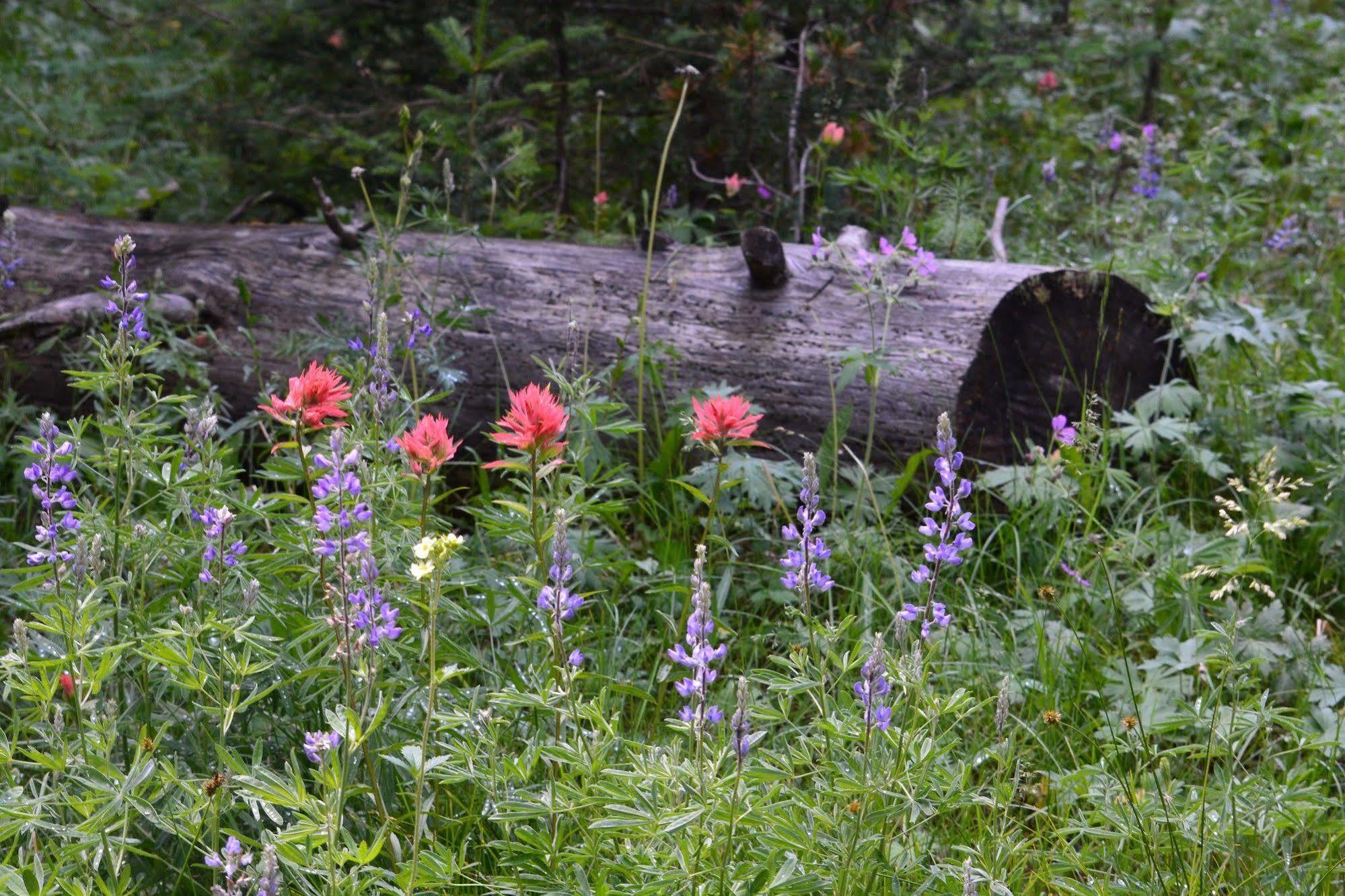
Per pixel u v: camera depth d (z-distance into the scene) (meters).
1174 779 2.74
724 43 5.32
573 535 3.23
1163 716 2.88
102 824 1.86
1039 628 3.00
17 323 3.88
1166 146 5.92
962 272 4.00
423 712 2.31
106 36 9.11
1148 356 4.21
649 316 4.07
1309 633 3.29
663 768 1.91
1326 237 5.93
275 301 4.14
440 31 4.90
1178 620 3.24
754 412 3.81
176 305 3.99
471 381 4.01
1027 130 7.35
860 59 5.78
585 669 2.95
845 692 2.21
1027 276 3.92
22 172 6.29
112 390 3.57
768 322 3.99
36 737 2.51
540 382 4.00
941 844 2.46
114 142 7.05
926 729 2.08
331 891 1.79
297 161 6.07
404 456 2.62
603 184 6.16
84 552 1.99
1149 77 7.78
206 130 6.68
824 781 2.11
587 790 1.99
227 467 3.28
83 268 4.27
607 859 2.05
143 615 2.32
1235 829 2.22
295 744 2.31
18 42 8.46
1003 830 2.25
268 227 4.52
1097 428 3.42
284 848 1.76
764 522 3.69
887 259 3.70
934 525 2.10
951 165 4.98
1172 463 4.07
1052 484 3.54
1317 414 3.88
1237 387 4.23
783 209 5.32
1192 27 8.47
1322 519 3.64
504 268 4.20
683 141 5.73
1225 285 5.50
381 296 3.09
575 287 4.15
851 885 1.98
